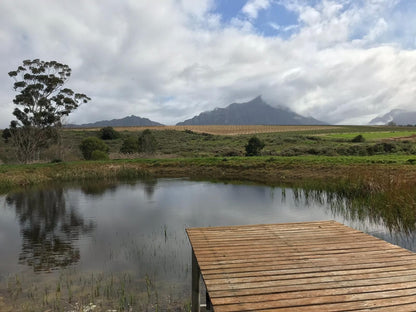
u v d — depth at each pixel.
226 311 2.79
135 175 25.09
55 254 7.72
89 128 79.19
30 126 38.34
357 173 14.47
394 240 7.82
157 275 6.21
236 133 75.75
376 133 62.91
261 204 13.48
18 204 14.65
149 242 8.58
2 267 6.86
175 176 24.48
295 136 59.50
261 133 74.38
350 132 71.75
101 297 5.25
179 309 4.81
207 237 5.21
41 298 5.25
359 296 3.07
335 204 12.53
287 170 22.16
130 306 4.92
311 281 3.43
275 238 5.11
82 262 7.11
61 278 6.16
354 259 4.09
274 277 3.55
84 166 25.94
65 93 40.41
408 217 8.66
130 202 14.71
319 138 53.81
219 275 3.61
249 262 4.03
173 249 7.91
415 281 3.41
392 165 18.45
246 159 27.41
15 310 4.85
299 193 15.57
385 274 3.60
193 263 4.77
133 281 5.93
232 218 11.25
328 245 4.70
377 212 10.03
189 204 13.95
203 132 75.62
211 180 21.91
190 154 40.91
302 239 5.03
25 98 37.34
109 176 24.59
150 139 41.84
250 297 3.07
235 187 18.55
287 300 3.00
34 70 37.78
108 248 8.12
